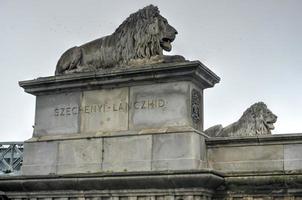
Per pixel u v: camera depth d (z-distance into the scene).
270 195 11.38
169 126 11.84
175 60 12.19
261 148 11.72
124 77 12.35
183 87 11.87
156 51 12.58
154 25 12.63
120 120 12.38
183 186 11.27
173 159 11.56
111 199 11.96
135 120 12.22
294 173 11.15
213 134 16.92
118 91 12.52
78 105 12.91
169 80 12.02
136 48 12.67
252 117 17.19
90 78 12.66
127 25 12.98
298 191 11.16
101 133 12.45
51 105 13.22
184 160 11.46
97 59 13.16
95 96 12.75
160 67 11.93
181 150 11.53
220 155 12.02
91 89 12.82
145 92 12.23
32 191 12.73
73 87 12.95
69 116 12.96
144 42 12.62
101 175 11.88
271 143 11.66
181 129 11.62
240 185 11.56
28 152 13.13
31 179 12.61
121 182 11.75
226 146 12.00
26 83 13.36
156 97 12.11
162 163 11.66
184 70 11.76
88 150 12.48
